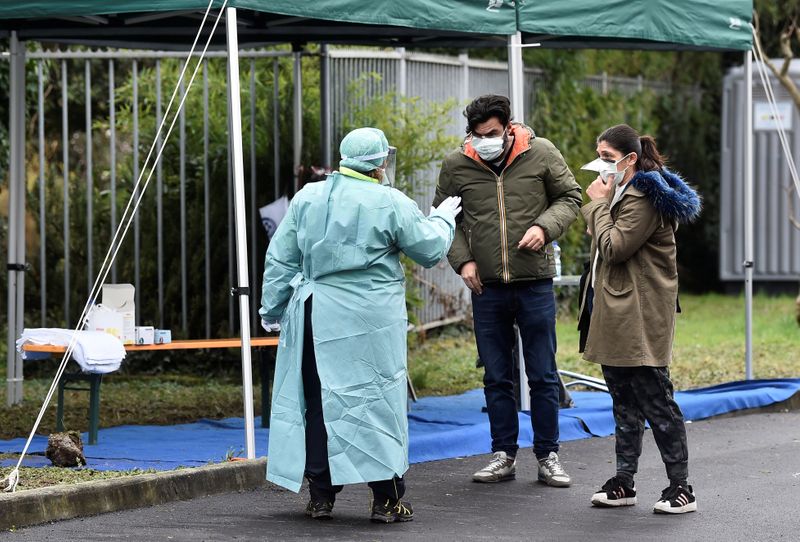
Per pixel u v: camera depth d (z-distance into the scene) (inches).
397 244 334.3
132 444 445.4
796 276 1007.6
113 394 582.6
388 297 334.0
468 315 801.6
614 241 343.6
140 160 662.5
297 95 634.2
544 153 390.6
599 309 352.2
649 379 351.3
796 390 568.4
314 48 683.4
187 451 428.5
